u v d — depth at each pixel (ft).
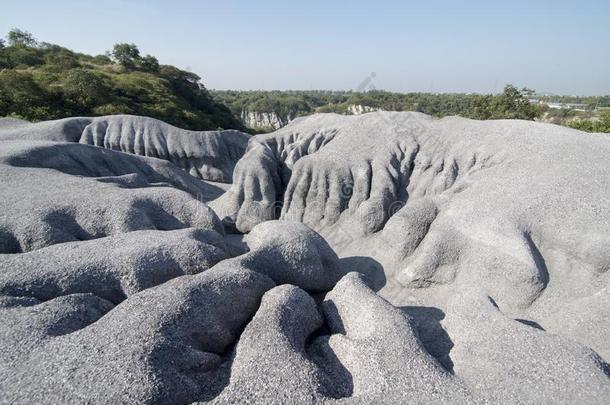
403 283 43.88
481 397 20.99
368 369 23.00
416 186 60.03
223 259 36.40
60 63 216.54
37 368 20.58
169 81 246.68
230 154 110.32
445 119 69.82
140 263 32.68
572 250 37.11
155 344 21.99
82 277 31.19
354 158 64.49
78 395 18.89
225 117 260.83
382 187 58.70
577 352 23.77
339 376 23.45
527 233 39.78
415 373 22.62
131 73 239.71
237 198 66.44
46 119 135.95
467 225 43.06
